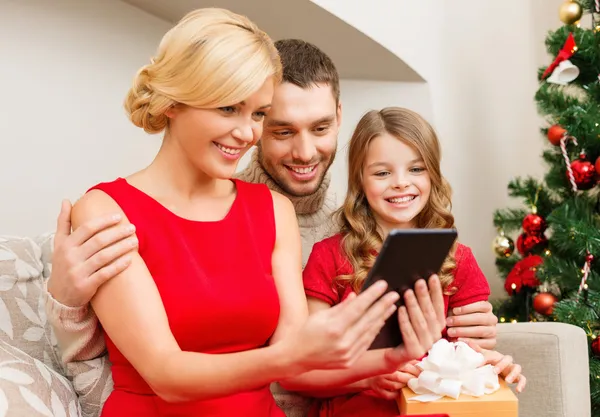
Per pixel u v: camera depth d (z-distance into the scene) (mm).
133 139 2588
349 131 3045
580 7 2424
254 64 1174
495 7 3154
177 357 1095
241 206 1360
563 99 2496
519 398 1699
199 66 1158
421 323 1106
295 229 1444
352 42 2732
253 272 1290
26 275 1410
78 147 2416
